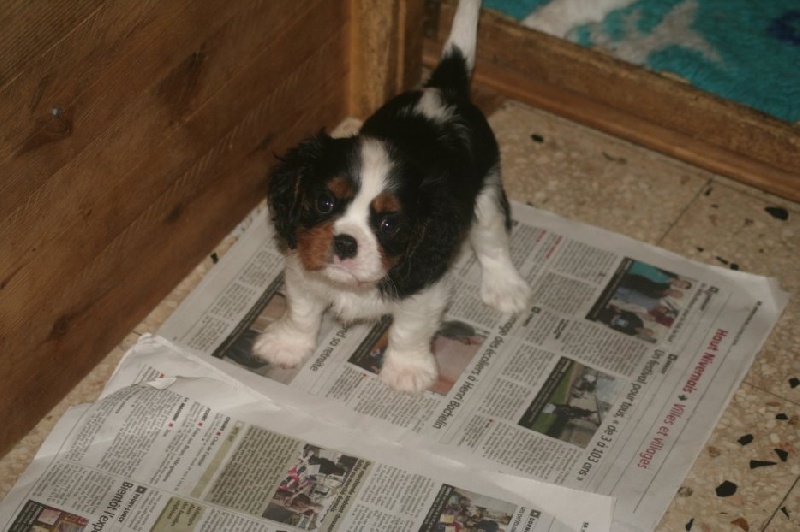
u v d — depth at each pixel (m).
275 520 0.96
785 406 1.05
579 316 1.10
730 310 1.10
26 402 1.00
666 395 1.04
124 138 0.96
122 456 0.98
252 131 1.11
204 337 1.07
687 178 1.22
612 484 0.99
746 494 0.99
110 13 0.89
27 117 0.87
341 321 1.08
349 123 1.26
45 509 0.95
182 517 0.96
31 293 0.95
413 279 0.97
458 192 0.99
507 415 1.03
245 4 1.02
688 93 1.22
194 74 1.00
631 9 1.35
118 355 1.07
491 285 1.11
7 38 0.83
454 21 1.09
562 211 1.20
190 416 1.01
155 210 1.04
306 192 0.95
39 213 0.92
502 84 1.28
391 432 1.01
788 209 1.20
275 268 1.12
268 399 1.02
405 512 0.96
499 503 0.97
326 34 1.16
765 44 1.31
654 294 1.11
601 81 1.25
